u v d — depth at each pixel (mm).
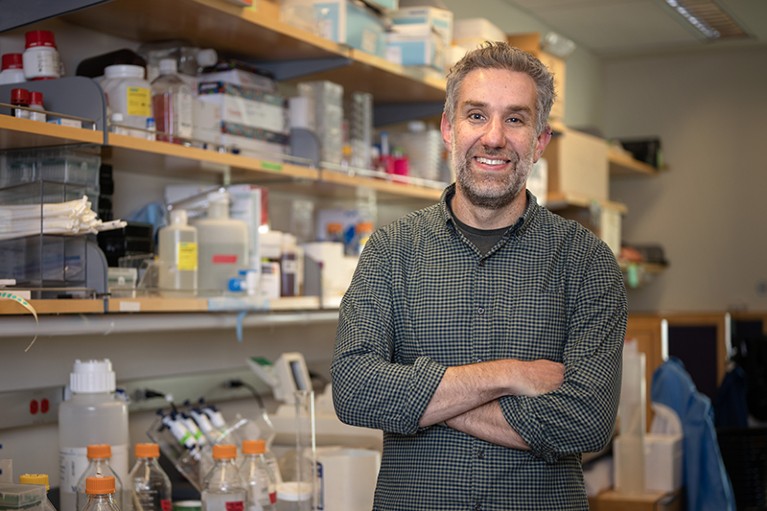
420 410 1761
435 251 1929
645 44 6285
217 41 2801
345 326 1896
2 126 1956
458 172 1886
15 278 2156
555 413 1750
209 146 2688
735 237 6500
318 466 2471
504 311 1871
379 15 3168
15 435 2422
